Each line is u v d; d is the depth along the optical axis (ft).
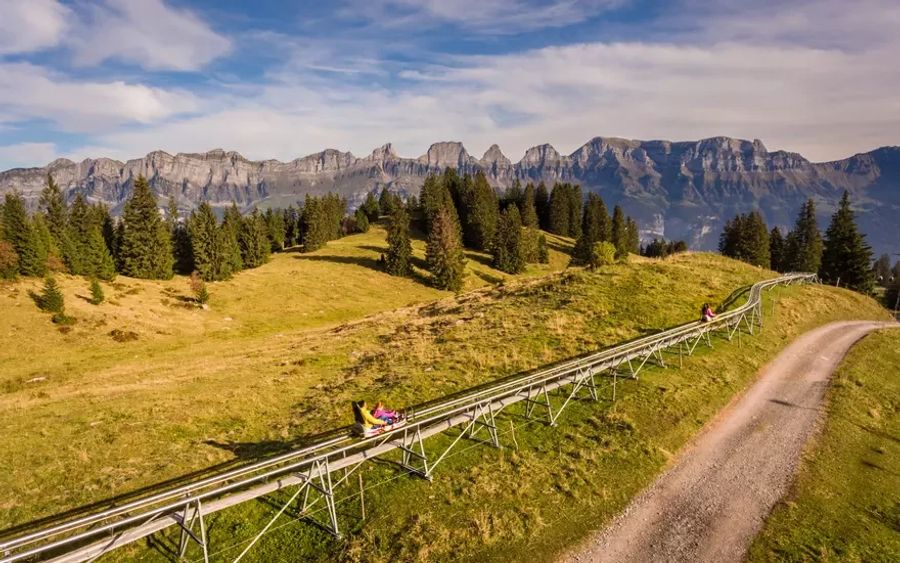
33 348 153.69
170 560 46.70
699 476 63.46
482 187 428.56
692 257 217.77
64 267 225.97
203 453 70.03
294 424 79.87
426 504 55.16
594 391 82.38
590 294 143.95
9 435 79.71
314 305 245.45
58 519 53.83
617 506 56.59
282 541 49.85
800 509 56.90
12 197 212.23
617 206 418.72
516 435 71.15
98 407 94.99
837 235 286.05
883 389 98.43
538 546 49.37
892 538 53.06
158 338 180.24
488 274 342.64
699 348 109.40
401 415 67.15
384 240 425.69
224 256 266.57
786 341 125.70
